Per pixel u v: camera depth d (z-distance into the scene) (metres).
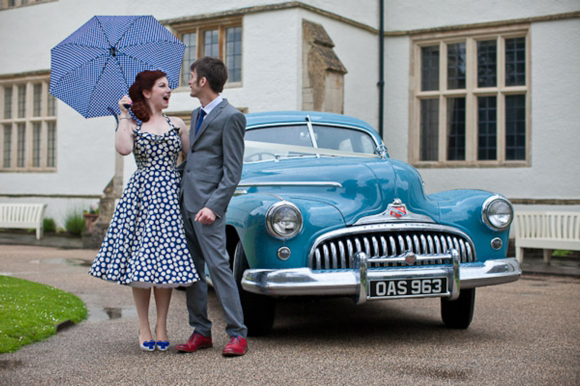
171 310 5.27
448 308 4.54
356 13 11.05
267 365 3.50
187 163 3.76
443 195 4.53
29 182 14.07
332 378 3.25
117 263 3.60
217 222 3.66
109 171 13.03
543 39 10.51
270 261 3.82
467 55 11.13
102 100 3.99
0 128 14.70
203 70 3.72
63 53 3.95
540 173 10.48
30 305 4.91
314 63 9.66
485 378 3.25
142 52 4.03
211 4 10.48
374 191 4.04
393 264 3.91
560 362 3.59
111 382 3.17
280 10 9.83
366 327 4.64
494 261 4.09
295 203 3.93
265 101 9.98
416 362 3.58
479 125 11.15
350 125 5.27
